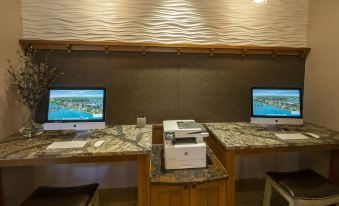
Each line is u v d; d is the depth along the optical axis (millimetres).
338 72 2295
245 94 2768
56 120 2051
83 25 2453
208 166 1868
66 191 1809
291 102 2344
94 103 2117
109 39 2494
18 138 2020
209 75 2695
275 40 2742
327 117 2451
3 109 1979
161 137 2641
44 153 1683
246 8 2664
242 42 2684
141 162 1794
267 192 2100
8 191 1990
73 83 2512
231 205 1960
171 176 1701
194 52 2629
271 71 2789
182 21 2568
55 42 2377
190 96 2688
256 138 2107
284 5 2732
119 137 2082
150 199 1662
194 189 1663
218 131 2340
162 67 2619
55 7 2406
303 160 2834
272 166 2910
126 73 2576
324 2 2479
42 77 2244
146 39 2537
